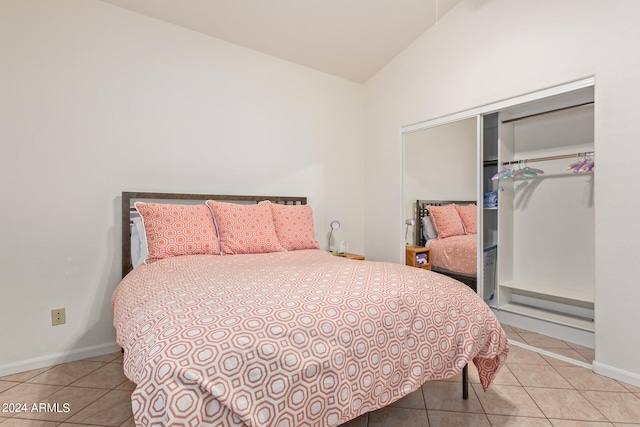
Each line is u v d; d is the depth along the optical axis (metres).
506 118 2.66
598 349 1.94
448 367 1.32
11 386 1.83
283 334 0.94
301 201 3.25
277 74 3.13
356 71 3.52
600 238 1.92
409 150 3.27
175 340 0.85
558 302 2.55
